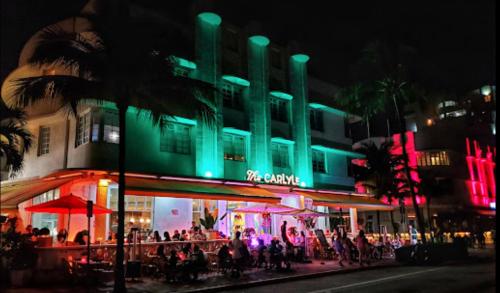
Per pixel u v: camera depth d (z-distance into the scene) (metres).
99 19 14.30
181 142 22.88
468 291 11.98
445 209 49.22
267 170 26.52
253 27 27.59
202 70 24.14
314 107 31.52
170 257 15.59
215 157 23.69
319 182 30.58
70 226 18.94
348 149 33.53
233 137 25.73
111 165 19.50
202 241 18.92
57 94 13.80
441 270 18.39
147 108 15.46
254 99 27.00
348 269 18.73
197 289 13.46
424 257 21.56
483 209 53.47
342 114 34.09
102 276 14.75
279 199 22.61
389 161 38.00
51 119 21.67
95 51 14.13
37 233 16.36
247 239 21.64
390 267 20.52
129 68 13.78
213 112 15.76
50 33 14.01
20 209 22.16
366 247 21.75
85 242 16.41
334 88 34.38
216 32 25.42
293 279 16.31
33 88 13.49
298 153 29.03
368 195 33.31
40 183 19.17
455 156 52.88
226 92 26.06
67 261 14.53
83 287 13.77
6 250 14.18
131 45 13.94
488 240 43.06
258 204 23.97
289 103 29.72
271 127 27.94
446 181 49.56
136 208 21.42
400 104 28.66
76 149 20.05
